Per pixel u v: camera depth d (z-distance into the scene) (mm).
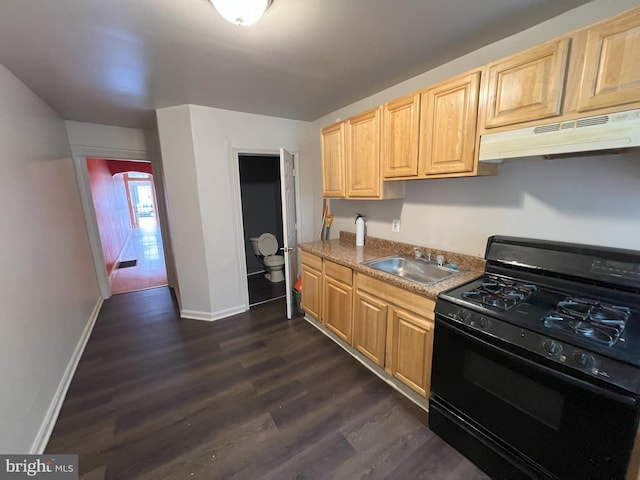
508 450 1268
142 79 2100
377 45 1677
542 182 1562
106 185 5844
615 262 1277
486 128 1458
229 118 2994
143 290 4266
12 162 1778
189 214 3004
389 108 2014
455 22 1453
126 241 8430
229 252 3201
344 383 2064
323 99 2664
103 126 3502
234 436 1617
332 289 2475
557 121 1194
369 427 1668
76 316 2643
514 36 1587
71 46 1597
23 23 1355
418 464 1434
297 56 1790
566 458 1067
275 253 4816
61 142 2975
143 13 1313
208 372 2219
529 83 1268
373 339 2062
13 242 1645
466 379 1398
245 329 2930
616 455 937
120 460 1475
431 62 1915
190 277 3150
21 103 2020
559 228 1525
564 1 1304
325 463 1446
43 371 1778
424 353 1672
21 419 1454
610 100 1048
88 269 3383
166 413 1797
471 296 1428
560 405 1059
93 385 2080
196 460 1472
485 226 1865
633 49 986
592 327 1078
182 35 1519
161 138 2871
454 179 2016
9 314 1493
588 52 1089
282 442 1574
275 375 2168
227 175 3072
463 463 1434
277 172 5121
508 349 1187
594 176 1380
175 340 2729
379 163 2166
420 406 1832
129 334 2863
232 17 1212
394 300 1845
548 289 1464
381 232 2725
